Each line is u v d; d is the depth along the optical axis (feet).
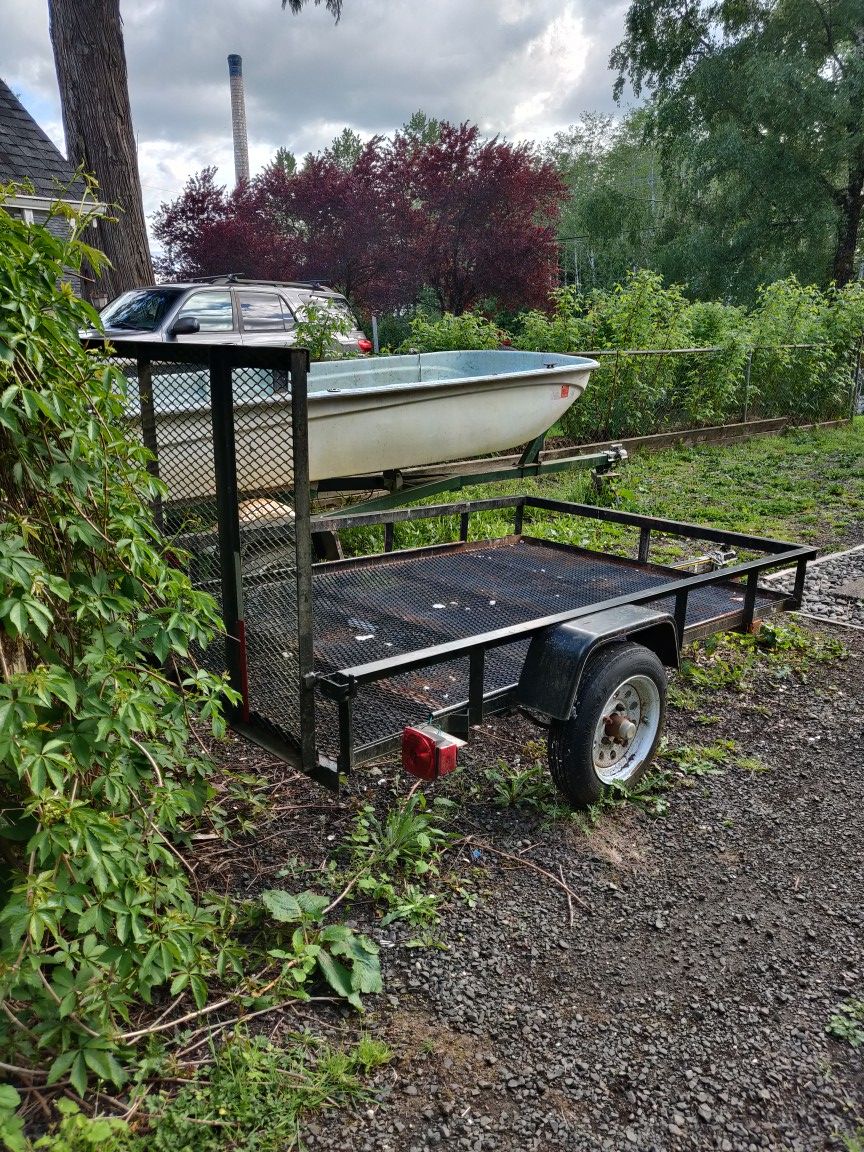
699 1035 7.78
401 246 83.82
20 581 6.00
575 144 203.31
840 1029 7.84
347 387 26.12
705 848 10.64
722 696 14.89
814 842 10.79
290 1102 6.88
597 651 10.90
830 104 78.59
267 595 9.26
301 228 86.58
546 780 11.84
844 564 23.06
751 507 29.12
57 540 7.07
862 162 81.71
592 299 42.04
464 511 17.83
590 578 16.25
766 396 46.32
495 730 13.32
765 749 13.12
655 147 98.27
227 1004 7.89
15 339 6.01
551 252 84.12
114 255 36.81
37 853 6.91
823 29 83.76
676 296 42.19
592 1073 7.34
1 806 7.06
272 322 30.01
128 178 36.60
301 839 10.44
